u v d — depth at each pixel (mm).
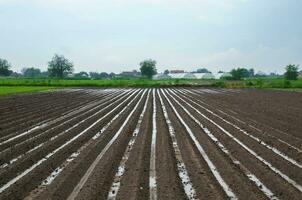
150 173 13523
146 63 173625
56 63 169625
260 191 11648
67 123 25781
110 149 17438
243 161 15359
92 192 11469
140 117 29375
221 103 41844
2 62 175000
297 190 11852
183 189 11906
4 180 12953
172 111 33562
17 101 42812
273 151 17406
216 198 10969
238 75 134625
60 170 14031
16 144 18938
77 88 78625
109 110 34375
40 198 10977
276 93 60188
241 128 23891
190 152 16969
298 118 28750
